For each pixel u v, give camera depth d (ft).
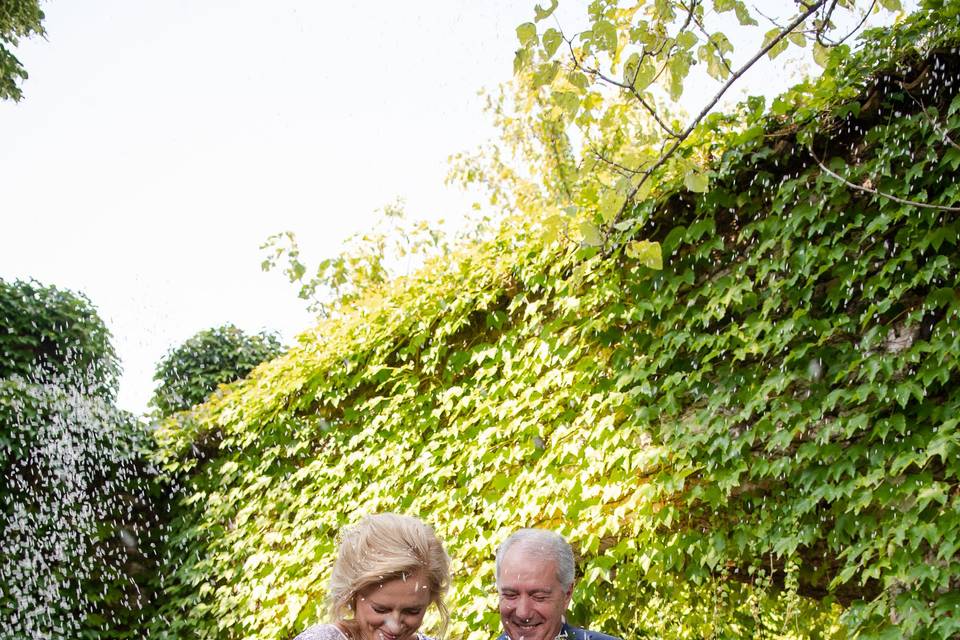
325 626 5.13
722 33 8.09
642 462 12.17
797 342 11.14
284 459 18.92
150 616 20.04
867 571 9.82
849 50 10.84
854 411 10.44
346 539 5.37
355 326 17.95
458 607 13.61
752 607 11.25
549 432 13.80
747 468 11.20
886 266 10.27
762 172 11.48
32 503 19.29
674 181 12.16
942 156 9.98
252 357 28.96
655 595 12.20
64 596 19.13
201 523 19.97
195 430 20.72
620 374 12.84
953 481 9.60
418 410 16.21
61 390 20.43
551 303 14.35
